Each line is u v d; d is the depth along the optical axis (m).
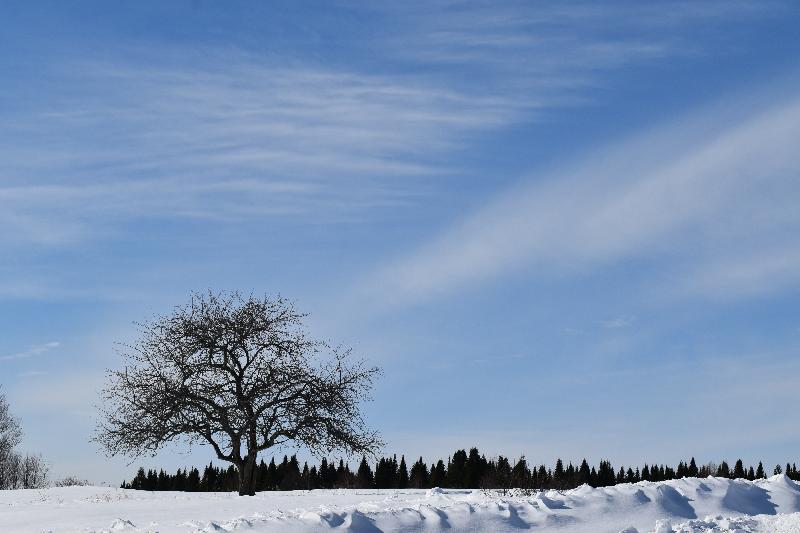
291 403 36.22
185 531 17.28
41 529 21.31
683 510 18.09
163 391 35.62
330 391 36.44
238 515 22.56
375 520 16.34
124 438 35.44
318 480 60.75
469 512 16.84
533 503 17.94
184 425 35.41
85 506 27.05
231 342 36.25
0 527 22.66
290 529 15.81
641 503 18.03
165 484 72.69
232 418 35.62
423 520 16.47
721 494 19.17
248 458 35.38
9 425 68.44
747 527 16.20
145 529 18.27
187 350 36.25
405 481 64.38
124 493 34.03
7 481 70.12
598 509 17.58
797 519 16.30
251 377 36.78
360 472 62.84
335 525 16.05
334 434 35.97
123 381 36.28
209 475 70.25
